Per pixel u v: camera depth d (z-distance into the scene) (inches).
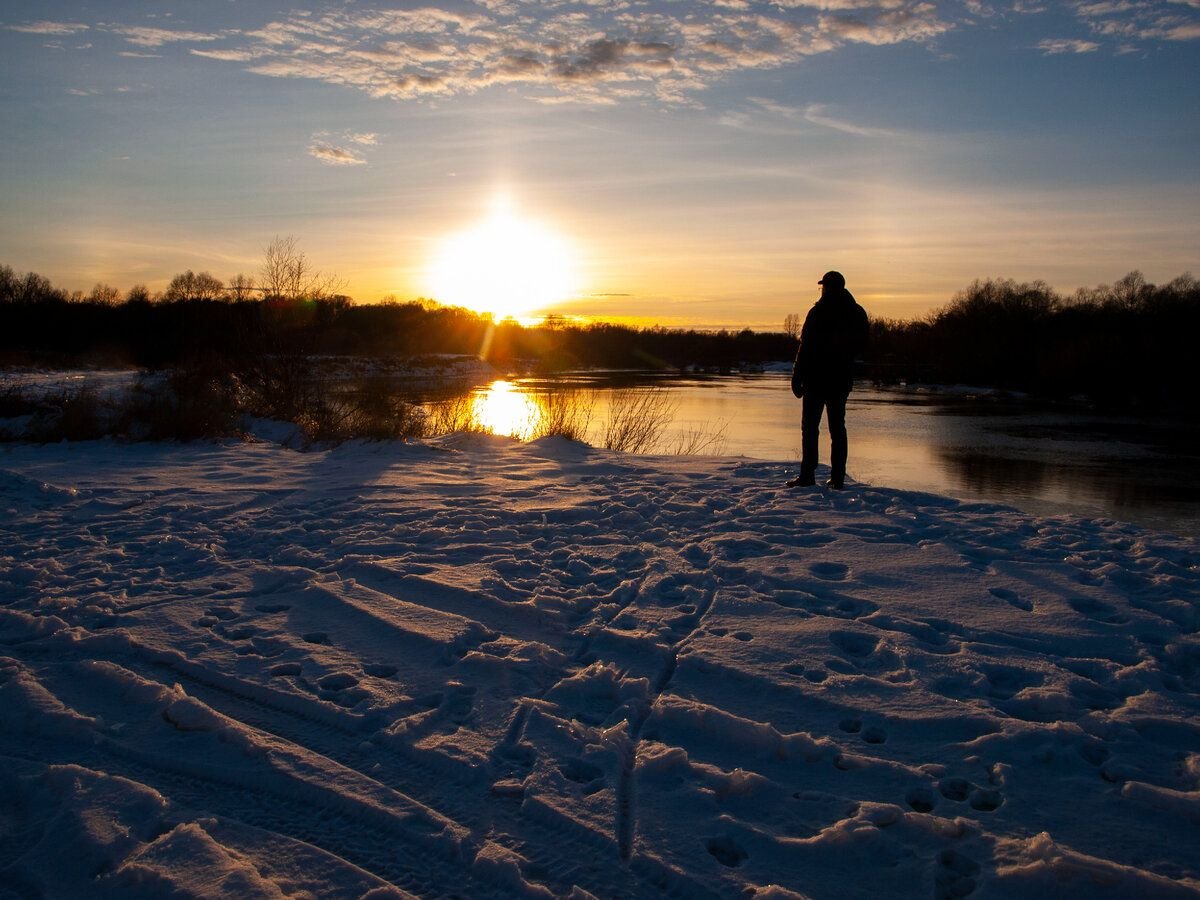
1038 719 127.7
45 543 236.1
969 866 94.7
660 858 96.7
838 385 305.4
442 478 346.9
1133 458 920.3
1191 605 172.4
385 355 1566.2
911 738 122.8
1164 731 122.8
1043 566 204.8
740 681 142.3
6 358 1414.9
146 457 408.8
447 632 165.9
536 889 92.0
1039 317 2723.9
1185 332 2143.2
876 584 192.5
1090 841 98.0
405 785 114.0
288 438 480.4
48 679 146.3
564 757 119.9
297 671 149.9
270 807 109.9
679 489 318.0
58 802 108.3
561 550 229.3
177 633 166.7
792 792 110.6
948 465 850.8
